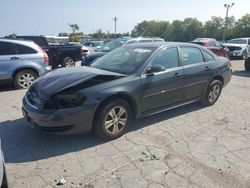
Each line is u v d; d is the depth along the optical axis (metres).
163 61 5.03
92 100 3.99
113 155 3.94
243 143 4.42
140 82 4.55
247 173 3.54
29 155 3.93
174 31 94.94
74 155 3.93
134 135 4.65
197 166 3.67
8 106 6.37
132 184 3.26
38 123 4.01
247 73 12.29
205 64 5.93
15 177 3.38
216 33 77.69
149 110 4.88
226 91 8.20
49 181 3.30
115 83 4.27
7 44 7.88
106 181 3.31
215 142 4.44
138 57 4.93
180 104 5.52
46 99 3.97
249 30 65.88
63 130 3.95
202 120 5.46
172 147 4.23
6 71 7.84
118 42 12.05
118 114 4.38
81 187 3.19
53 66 13.58
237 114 5.89
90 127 4.11
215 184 3.29
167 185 3.25
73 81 4.18
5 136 4.56
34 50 8.31
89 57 10.41
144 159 3.84
